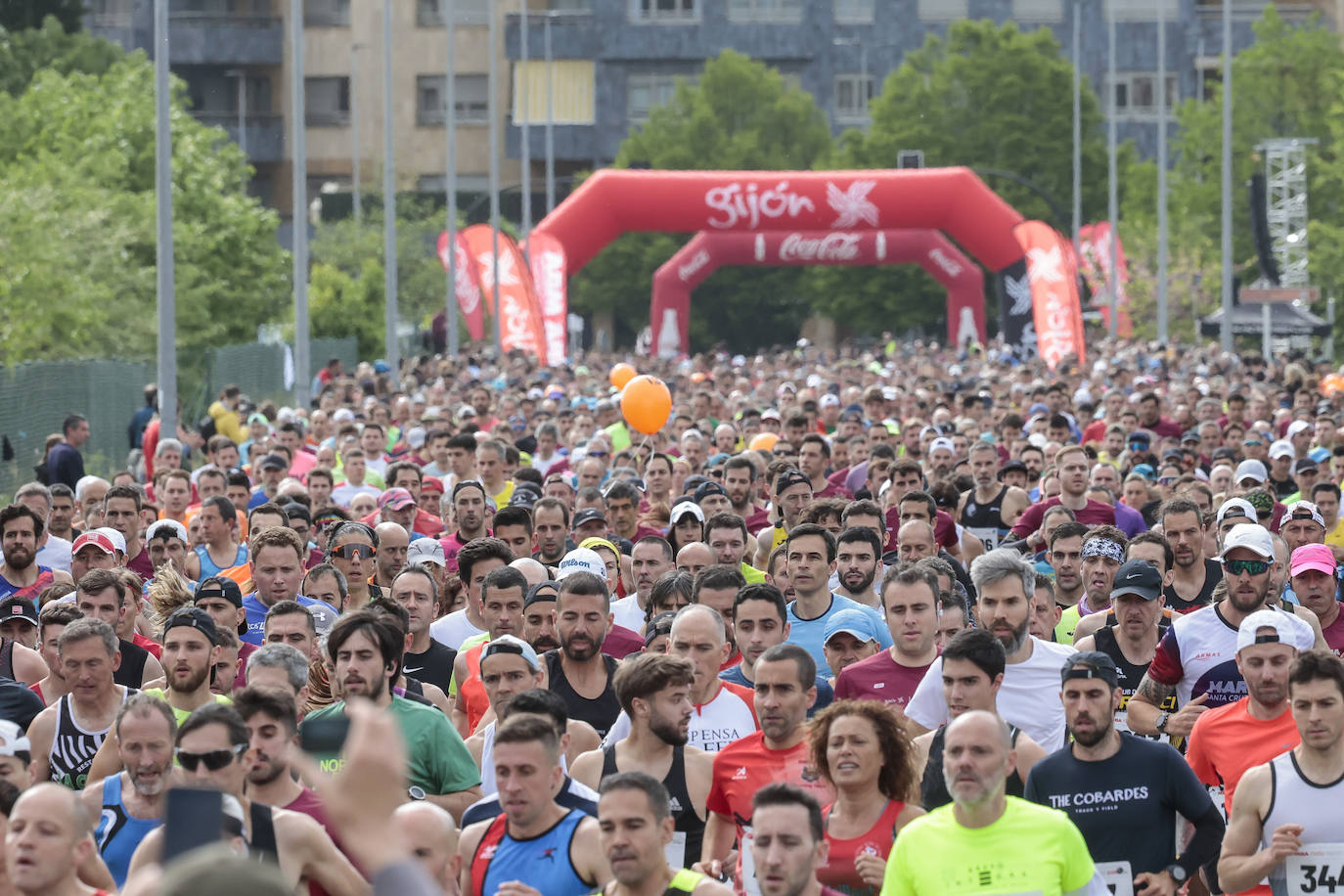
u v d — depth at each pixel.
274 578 25.38
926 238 125.25
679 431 52.34
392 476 37.19
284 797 15.68
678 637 19.06
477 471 39.06
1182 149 156.50
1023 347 106.94
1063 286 98.44
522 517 29.22
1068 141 177.25
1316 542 28.31
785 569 25.52
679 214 105.75
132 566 31.19
